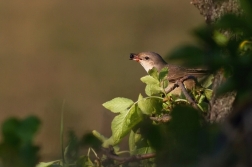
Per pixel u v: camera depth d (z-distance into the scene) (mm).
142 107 6547
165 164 4172
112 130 6445
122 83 28188
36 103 26672
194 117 4172
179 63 4121
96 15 37500
